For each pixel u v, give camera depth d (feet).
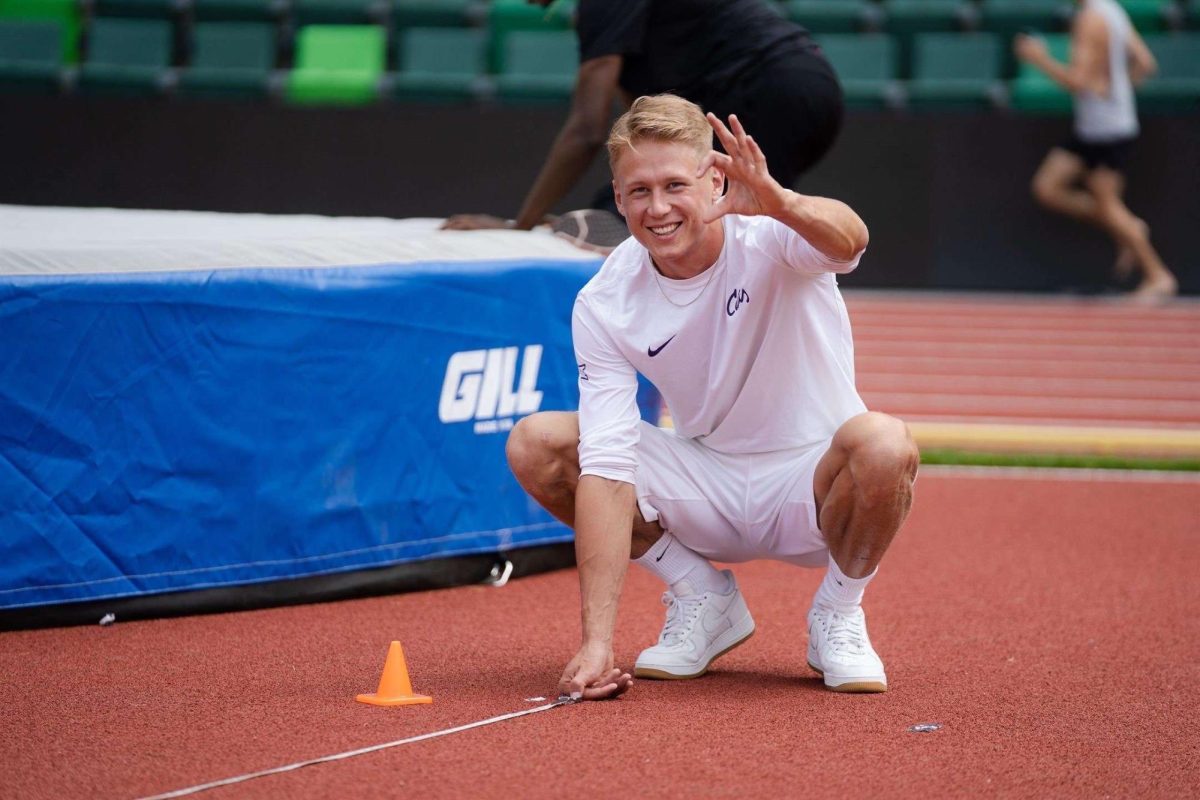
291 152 124.26
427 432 43.06
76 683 32.01
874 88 124.88
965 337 109.81
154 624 38.22
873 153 125.90
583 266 47.09
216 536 39.34
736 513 32.42
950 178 125.80
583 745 27.43
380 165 124.57
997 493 62.69
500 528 44.86
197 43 127.65
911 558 49.14
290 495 40.50
